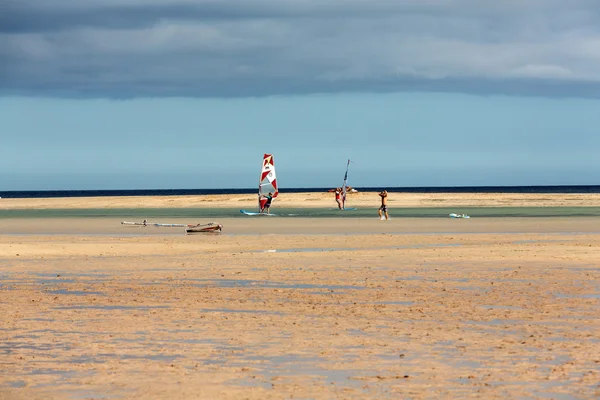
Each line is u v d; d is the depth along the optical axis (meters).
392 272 59.81
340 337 35.72
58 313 42.31
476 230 109.75
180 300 46.94
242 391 27.22
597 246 80.00
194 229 108.88
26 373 29.66
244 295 48.84
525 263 65.00
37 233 109.56
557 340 34.72
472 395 26.55
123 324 39.03
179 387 27.75
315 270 61.28
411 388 27.41
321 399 26.30
